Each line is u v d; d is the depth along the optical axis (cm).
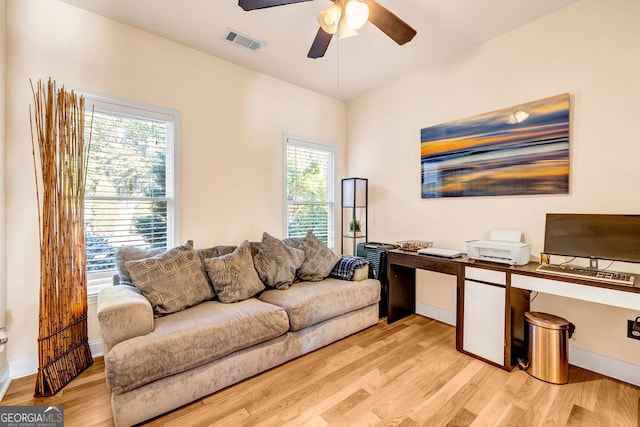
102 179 237
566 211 222
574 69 217
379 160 368
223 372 185
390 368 213
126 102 241
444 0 211
